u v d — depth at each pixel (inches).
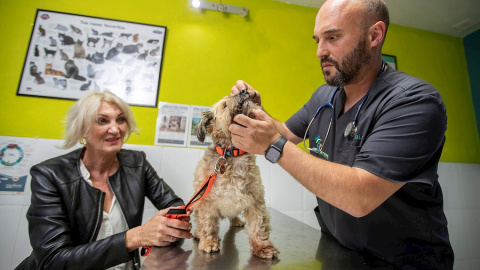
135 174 62.1
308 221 86.0
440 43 117.3
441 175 101.0
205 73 91.6
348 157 44.7
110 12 88.4
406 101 36.0
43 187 49.4
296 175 34.6
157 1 92.0
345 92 51.1
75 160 56.0
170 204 61.4
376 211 40.8
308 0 101.0
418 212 40.9
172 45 90.7
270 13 100.4
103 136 55.2
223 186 44.3
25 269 50.6
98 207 51.9
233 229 58.4
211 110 55.4
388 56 108.7
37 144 75.4
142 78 86.8
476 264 95.8
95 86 83.5
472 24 111.2
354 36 41.3
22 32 81.5
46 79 80.8
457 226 97.6
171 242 45.3
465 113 113.1
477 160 109.3
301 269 35.8
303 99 98.2
